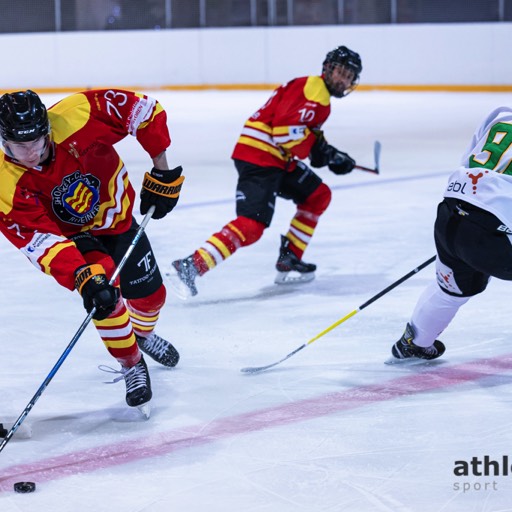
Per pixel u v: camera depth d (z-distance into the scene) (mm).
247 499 8125
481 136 10547
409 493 8195
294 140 14383
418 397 10562
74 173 9273
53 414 10273
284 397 10648
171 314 14133
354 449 9156
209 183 27109
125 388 11070
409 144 34719
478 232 9852
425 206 23047
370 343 12562
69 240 9312
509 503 7992
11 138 8398
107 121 9375
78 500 8156
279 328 13336
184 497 8188
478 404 10312
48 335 13203
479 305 14242
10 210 8961
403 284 15695
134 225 10461
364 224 20891
